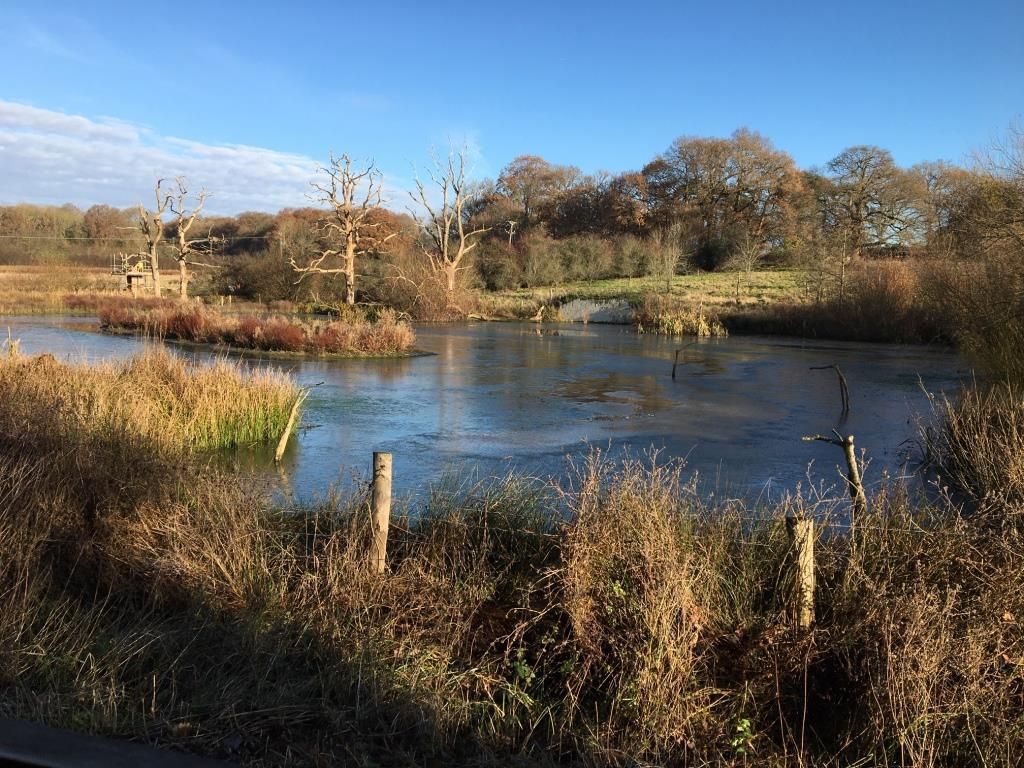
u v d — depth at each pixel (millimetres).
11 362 10203
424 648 4203
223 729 3398
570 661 4039
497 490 6297
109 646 3936
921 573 4234
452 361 25141
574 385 19203
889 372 22516
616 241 71125
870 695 3607
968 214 20969
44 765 2553
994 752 3398
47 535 4742
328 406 15414
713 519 5246
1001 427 8641
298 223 63844
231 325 29406
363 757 3283
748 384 19688
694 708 3723
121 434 6824
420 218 55875
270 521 5875
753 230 69375
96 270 70188
